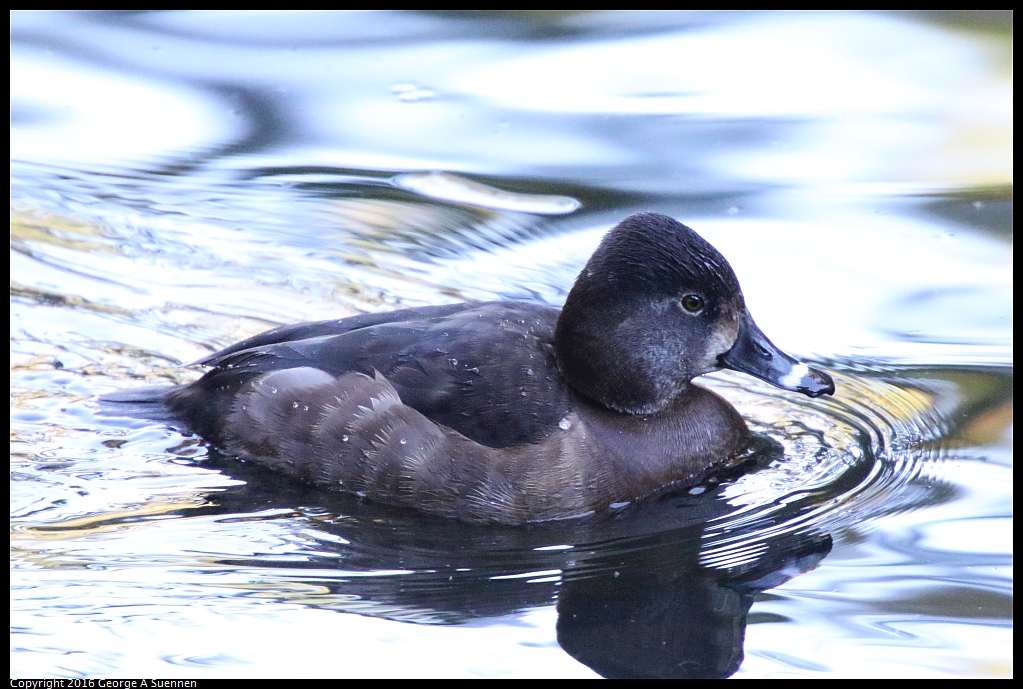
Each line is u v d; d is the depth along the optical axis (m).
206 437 9.44
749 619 7.43
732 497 8.96
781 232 12.44
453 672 6.96
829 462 9.48
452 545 8.33
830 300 11.43
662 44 16.52
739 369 9.23
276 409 9.08
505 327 9.17
